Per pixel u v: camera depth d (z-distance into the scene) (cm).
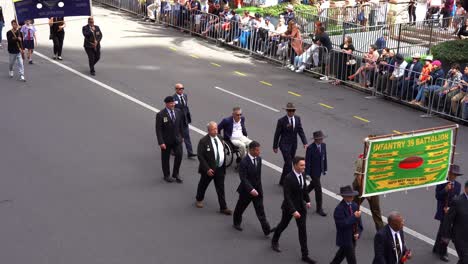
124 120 1747
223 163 1214
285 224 1073
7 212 1199
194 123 1750
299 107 1975
